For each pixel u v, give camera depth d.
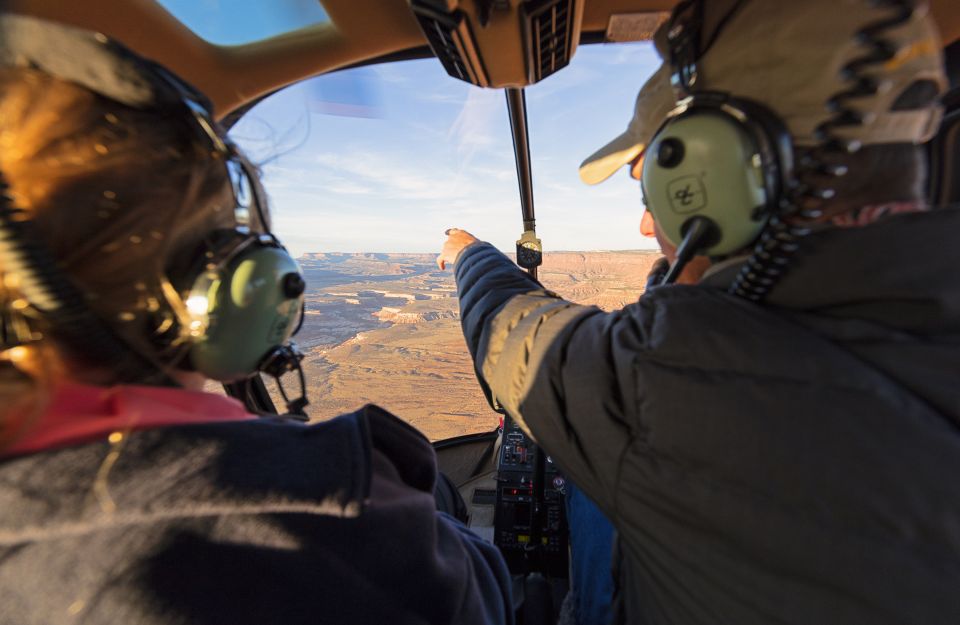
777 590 0.51
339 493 0.46
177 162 0.43
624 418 0.68
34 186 0.36
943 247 0.47
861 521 0.45
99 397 0.43
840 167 0.47
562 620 1.71
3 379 0.35
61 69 0.36
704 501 0.56
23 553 0.37
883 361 0.48
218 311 0.49
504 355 0.90
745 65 0.54
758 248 0.56
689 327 0.61
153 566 0.39
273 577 0.44
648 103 0.80
